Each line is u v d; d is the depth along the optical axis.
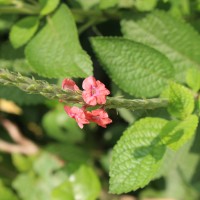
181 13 0.35
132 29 0.33
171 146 0.26
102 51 0.31
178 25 0.32
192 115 0.27
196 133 0.32
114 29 0.37
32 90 0.22
